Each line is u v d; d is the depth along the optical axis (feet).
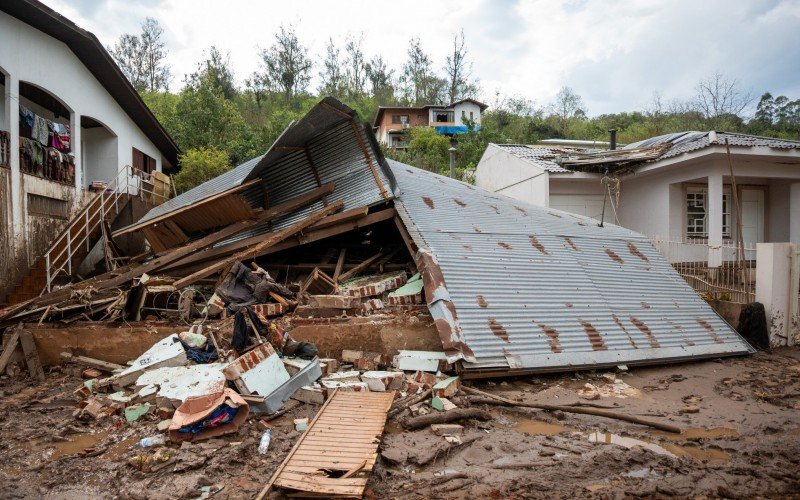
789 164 48.75
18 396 23.07
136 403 20.70
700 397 22.95
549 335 27.09
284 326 26.71
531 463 15.90
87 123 53.06
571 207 56.85
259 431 18.44
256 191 37.63
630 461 15.93
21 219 36.76
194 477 14.83
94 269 45.14
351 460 15.26
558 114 176.86
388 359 26.30
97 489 14.61
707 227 52.42
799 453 16.70
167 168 78.13
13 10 36.94
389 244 40.22
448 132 132.77
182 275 35.22
